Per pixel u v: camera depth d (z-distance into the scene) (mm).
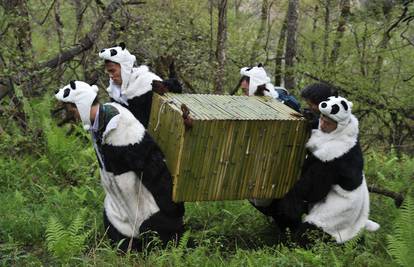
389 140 10867
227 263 4902
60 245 4785
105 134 4711
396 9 10031
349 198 5055
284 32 11844
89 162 7441
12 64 7871
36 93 8703
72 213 5859
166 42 9445
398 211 6113
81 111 4688
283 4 12836
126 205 5004
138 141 4777
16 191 6129
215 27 10641
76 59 10094
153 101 5246
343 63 10547
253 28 12547
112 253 4820
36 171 7035
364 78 10203
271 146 4875
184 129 4559
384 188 7098
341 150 4914
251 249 5621
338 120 4836
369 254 4926
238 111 4875
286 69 10320
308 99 5062
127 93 5586
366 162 8102
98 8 9562
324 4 11766
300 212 5137
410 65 10766
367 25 10562
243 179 4895
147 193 4957
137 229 5039
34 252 5188
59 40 9781
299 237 5227
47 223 5547
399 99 10352
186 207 6250
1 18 8391
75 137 7961
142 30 9375
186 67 9344
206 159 4707
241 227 6062
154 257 4734
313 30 12016
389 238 4637
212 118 4594
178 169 4688
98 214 5945
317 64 10469
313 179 4992
